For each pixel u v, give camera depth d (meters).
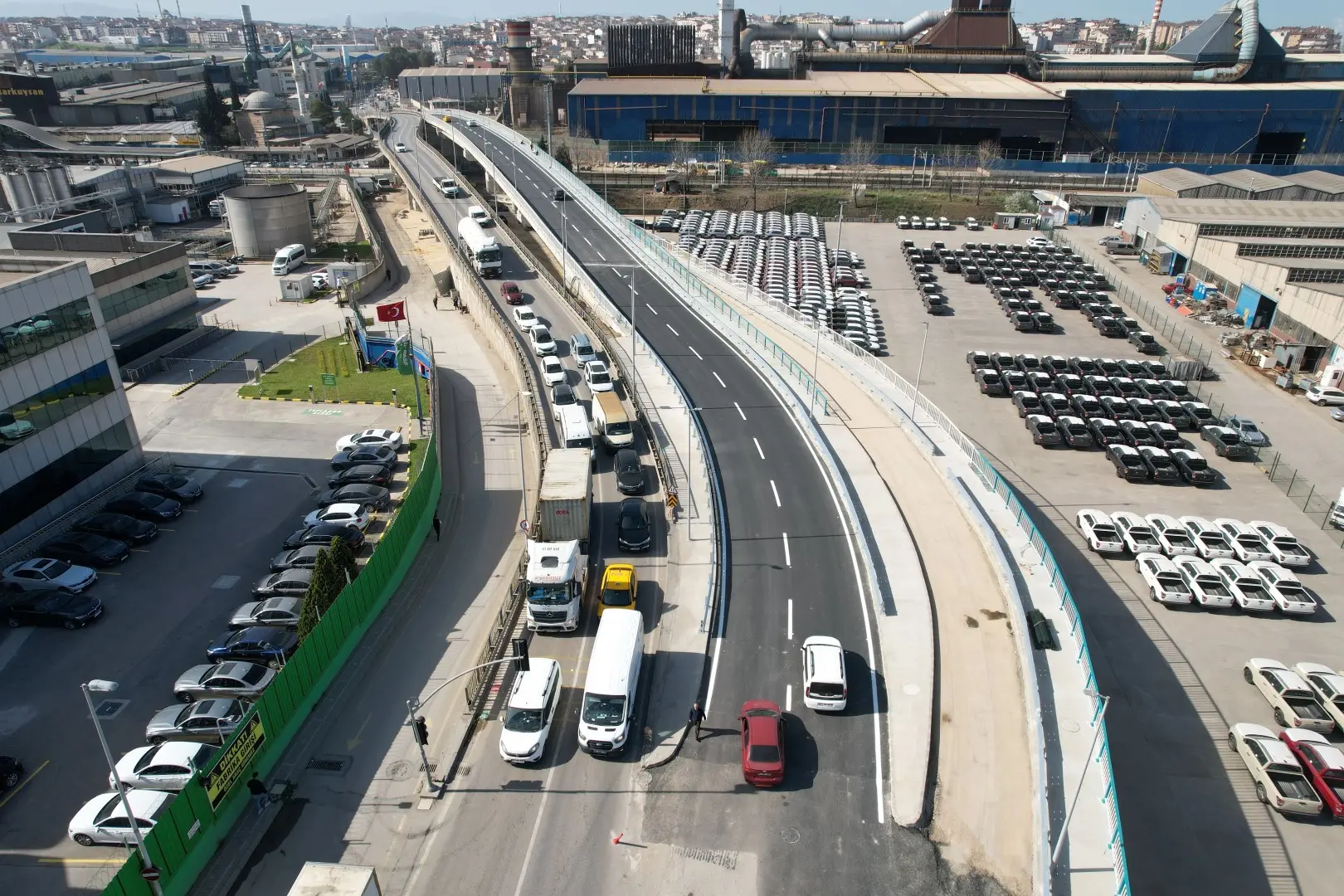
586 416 57.50
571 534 43.25
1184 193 117.56
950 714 32.62
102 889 27.00
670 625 38.56
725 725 32.56
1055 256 106.81
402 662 37.31
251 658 37.22
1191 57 198.00
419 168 146.75
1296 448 60.72
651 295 88.06
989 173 150.75
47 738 33.25
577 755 31.48
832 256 108.00
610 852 27.38
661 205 139.75
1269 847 30.53
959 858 26.72
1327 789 31.42
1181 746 35.00
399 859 27.31
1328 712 35.12
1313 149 160.38
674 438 57.09
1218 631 41.84
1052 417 64.38
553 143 178.38
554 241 103.25
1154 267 102.94
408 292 101.06
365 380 72.19
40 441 46.22
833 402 63.19
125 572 44.81
